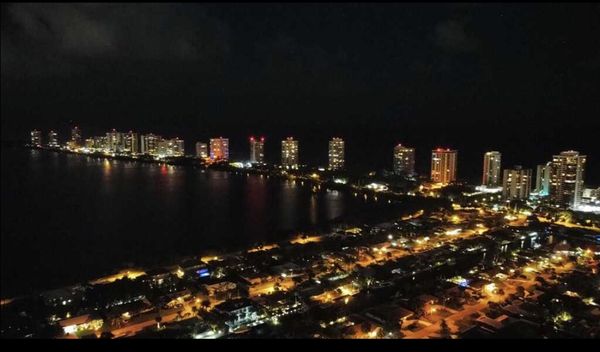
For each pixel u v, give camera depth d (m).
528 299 102.38
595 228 160.25
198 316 97.69
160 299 104.50
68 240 160.00
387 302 102.94
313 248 140.38
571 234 151.38
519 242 144.75
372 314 95.44
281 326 91.94
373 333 88.31
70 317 96.75
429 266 124.38
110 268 131.00
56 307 101.75
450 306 99.00
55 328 91.00
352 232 159.25
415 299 101.00
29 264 135.38
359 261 130.12
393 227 161.88
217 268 123.50
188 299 105.94
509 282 113.12
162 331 89.69
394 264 123.62
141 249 149.75
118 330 92.19
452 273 119.06
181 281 115.62
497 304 99.50
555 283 111.62
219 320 94.62
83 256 142.75
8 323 94.12
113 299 104.25
